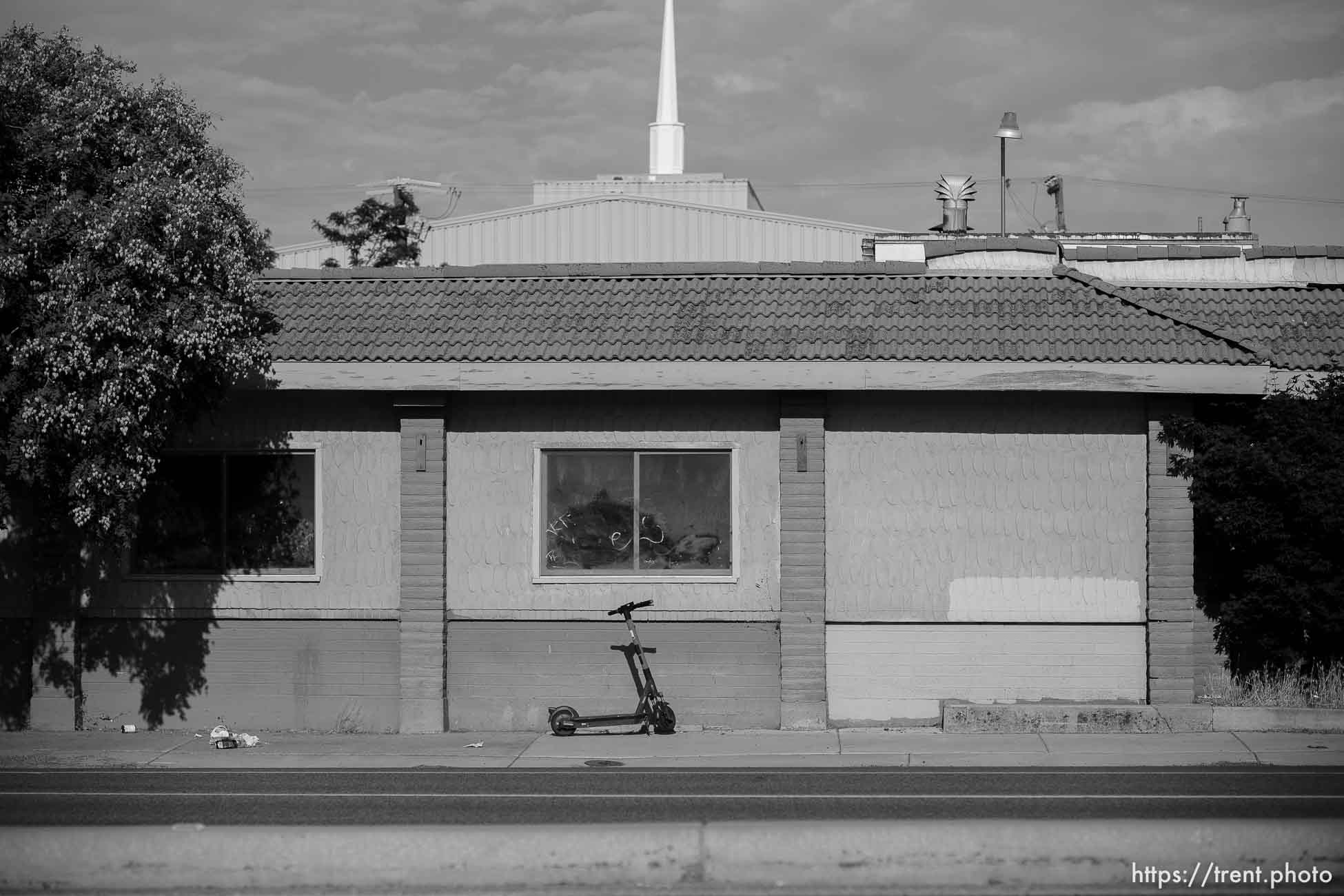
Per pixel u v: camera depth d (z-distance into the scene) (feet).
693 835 31.58
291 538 57.41
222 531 57.47
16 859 31.71
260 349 52.34
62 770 47.78
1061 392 54.44
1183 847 31.07
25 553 57.47
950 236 92.02
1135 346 53.67
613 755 49.83
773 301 57.21
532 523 56.29
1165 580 54.24
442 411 56.03
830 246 138.00
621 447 56.24
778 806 39.11
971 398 55.52
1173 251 65.87
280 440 57.16
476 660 56.39
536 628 56.29
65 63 50.26
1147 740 51.03
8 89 47.60
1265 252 65.51
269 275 60.49
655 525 56.39
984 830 31.32
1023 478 55.31
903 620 55.36
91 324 46.57
